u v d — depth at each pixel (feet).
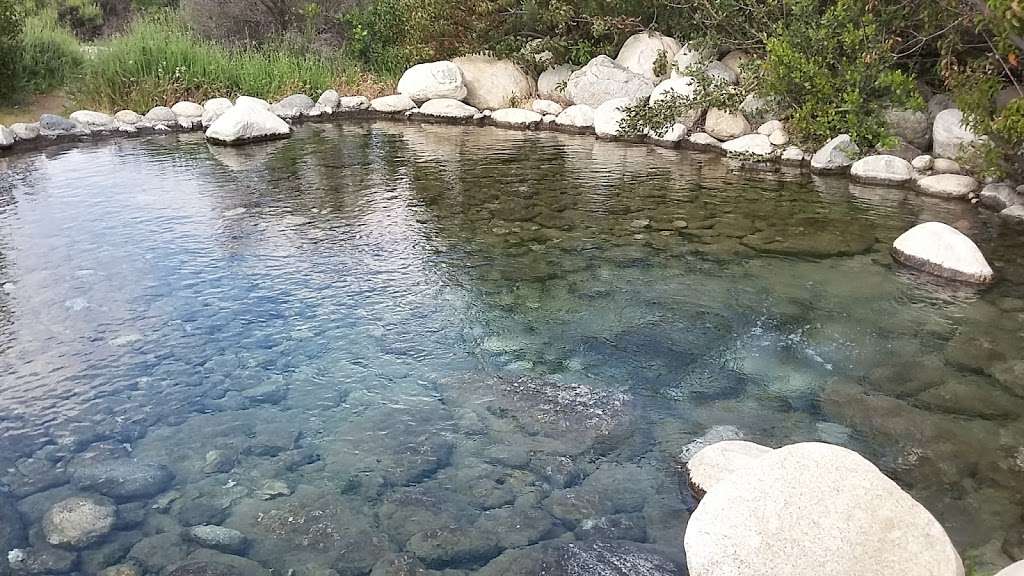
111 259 18.62
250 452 10.97
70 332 14.57
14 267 17.95
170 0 61.26
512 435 11.55
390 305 16.26
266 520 9.54
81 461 10.69
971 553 9.05
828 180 27.27
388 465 10.72
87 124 34.45
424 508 9.82
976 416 12.10
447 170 29.01
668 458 11.02
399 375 13.32
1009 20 19.35
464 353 14.20
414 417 11.98
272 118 35.73
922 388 12.98
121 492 10.03
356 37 46.88
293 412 12.05
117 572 8.63
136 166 29.01
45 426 11.54
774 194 25.31
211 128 34.17
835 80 28.78
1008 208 22.76
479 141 35.27
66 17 56.24
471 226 21.88
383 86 44.06
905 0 27.66
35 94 38.04
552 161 30.71
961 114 26.50
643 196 25.11
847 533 8.04
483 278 17.90
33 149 31.94
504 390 12.88
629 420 12.02
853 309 16.17
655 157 31.48
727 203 24.22
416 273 18.16
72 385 12.70
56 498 9.89
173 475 10.43
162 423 11.69
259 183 26.63
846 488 8.43
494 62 42.73
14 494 9.97
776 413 12.25
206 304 16.06
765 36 32.17
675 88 34.06
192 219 22.06
